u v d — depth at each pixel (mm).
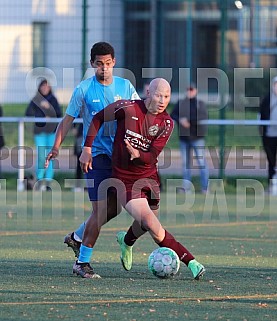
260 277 25141
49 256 29078
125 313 19750
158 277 24656
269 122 50656
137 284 23672
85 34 53219
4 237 34250
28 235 34938
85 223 25047
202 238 34750
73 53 56812
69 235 26328
